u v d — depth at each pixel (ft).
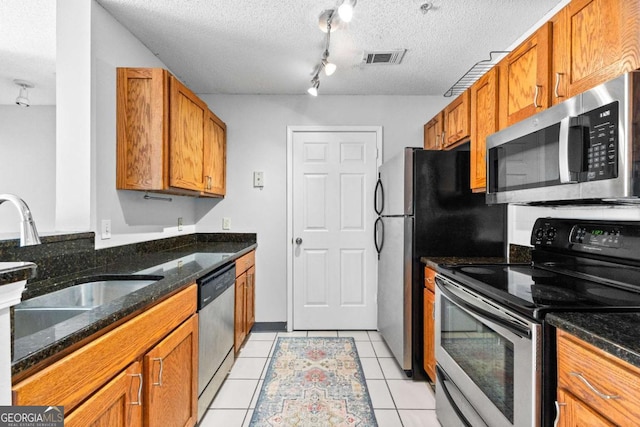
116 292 5.19
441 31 6.82
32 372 2.37
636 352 2.31
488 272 5.27
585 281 4.60
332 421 5.95
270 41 7.25
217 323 6.57
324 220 10.68
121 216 6.54
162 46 7.46
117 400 3.32
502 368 3.87
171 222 8.84
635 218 4.39
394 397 6.73
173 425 4.56
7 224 10.90
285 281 10.61
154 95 6.31
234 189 10.55
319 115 10.60
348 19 5.07
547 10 6.09
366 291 10.68
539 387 3.27
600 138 3.44
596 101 3.48
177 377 4.70
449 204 7.48
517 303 3.61
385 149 10.59
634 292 3.98
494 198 5.58
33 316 3.95
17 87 9.92
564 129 3.73
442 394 5.63
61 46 5.67
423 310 7.34
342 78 9.23
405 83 9.57
